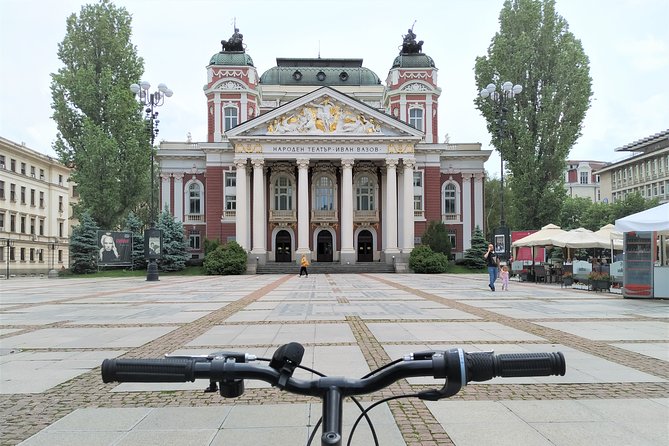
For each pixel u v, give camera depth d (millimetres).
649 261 19547
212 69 59875
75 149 51562
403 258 52250
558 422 5570
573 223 83875
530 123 49344
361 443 4969
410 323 12922
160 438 5195
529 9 49156
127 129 51406
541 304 17781
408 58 61812
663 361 8461
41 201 72562
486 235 65250
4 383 7391
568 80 47750
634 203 70375
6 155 64188
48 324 13398
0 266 62312
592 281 23859
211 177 57125
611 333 11242
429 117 61188
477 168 59875
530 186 48281
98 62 53031
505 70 49031
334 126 52781
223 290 26375
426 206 58000
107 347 10055
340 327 12281
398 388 6914
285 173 57656
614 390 6789
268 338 10781
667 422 5562
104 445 5023
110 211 51312
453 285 29750
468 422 5574
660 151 75625
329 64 67375
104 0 53406
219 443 5043
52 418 5875
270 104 64625
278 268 50875
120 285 32656
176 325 12961
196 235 58469
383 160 55375
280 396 6621
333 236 57562
